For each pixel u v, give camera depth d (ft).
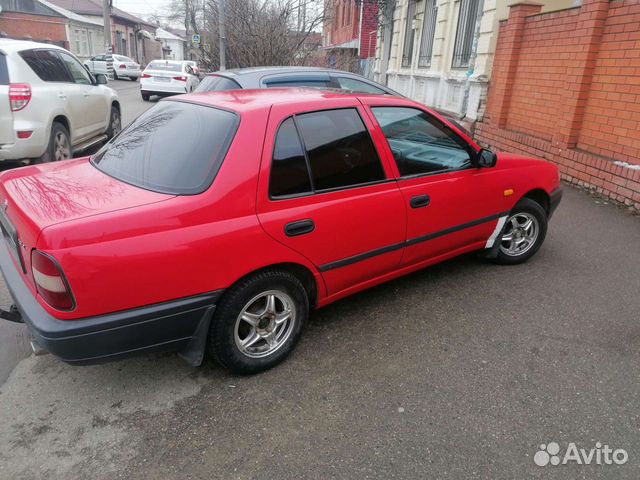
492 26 32.53
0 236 10.54
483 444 8.16
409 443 8.15
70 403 9.00
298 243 9.59
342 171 10.43
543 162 15.06
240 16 46.80
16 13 122.62
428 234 12.21
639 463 7.84
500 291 13.41
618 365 10.27
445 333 11.39
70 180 9.49
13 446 7.99
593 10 22.18
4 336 11.11
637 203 20.02
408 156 11.75
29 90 20.08
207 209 8.48
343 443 8.14
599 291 13.51
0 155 19.75
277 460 7.79
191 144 9.40
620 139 21.53
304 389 9.45
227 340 9.15
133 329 8.07
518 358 10.47
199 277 8.45
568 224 18.88
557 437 8.34
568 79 23.91
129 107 55.57
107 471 7.55
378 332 11.38
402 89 56.54
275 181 9.33
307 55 48.73
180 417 8.68
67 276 7.41
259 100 10.07
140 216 7.97
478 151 13.01
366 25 74.90
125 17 176.86
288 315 10.03
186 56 260.21
